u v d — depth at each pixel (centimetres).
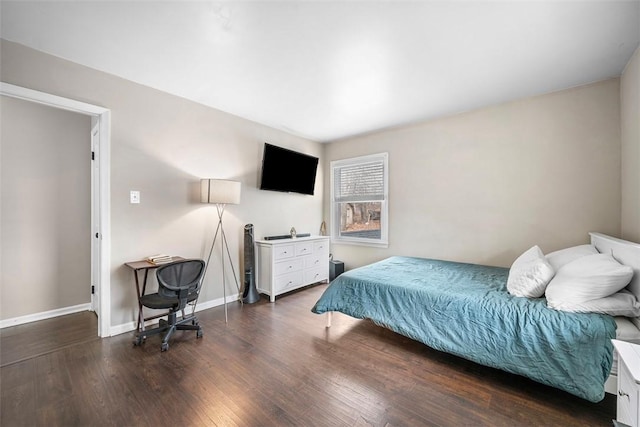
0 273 266
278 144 404
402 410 155
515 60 220
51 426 142
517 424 145
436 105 313
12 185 274
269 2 159
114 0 158
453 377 187
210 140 319
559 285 176
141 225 264
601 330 150
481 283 235
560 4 159
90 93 232
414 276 259
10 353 216
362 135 433
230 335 249
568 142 269
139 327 244
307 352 220
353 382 181
